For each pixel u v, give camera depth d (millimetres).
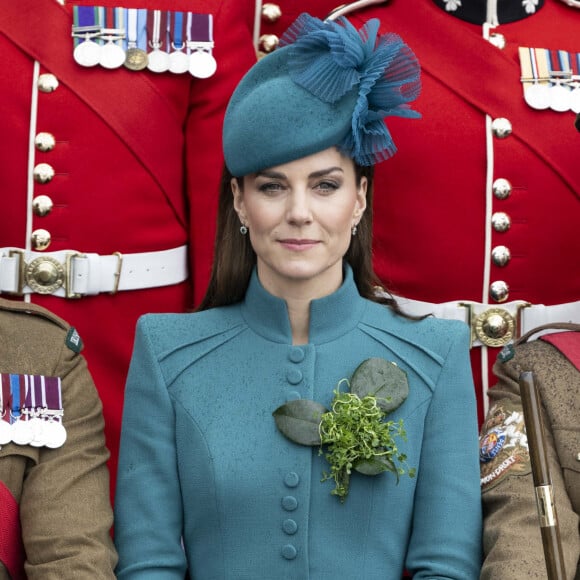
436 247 9734
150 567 7637
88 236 9820
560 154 9750
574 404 7980
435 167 9703
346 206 7723
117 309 9922
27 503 7578
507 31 9914
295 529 7504
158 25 9984
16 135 9766
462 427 7766
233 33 10148
